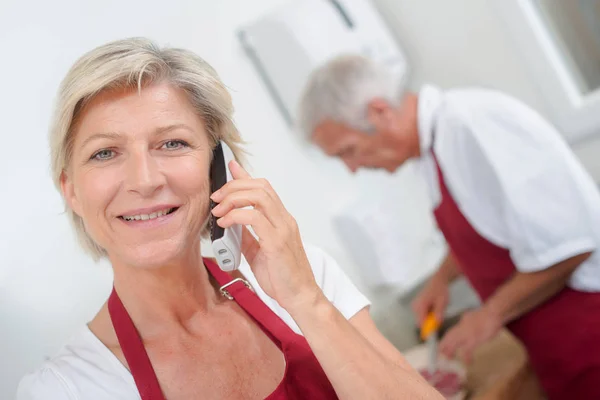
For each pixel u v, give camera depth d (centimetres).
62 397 85
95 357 88
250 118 194
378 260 210
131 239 84
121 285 90
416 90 255
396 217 221
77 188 85
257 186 85
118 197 82
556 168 158
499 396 167
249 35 195
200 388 87
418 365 191
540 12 222
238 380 88
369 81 171
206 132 92
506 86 237
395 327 214
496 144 161
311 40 202
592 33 216
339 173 217
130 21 160
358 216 208
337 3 217
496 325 166
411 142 177
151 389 85
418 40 249
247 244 93
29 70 136
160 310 91
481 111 164
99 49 82
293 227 85
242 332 93
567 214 157
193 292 93
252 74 198
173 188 84
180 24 176
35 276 130
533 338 174
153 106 83
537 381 182
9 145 131
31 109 135
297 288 84
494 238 171
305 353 91
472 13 233
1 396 122
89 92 80
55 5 143
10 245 128
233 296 96
